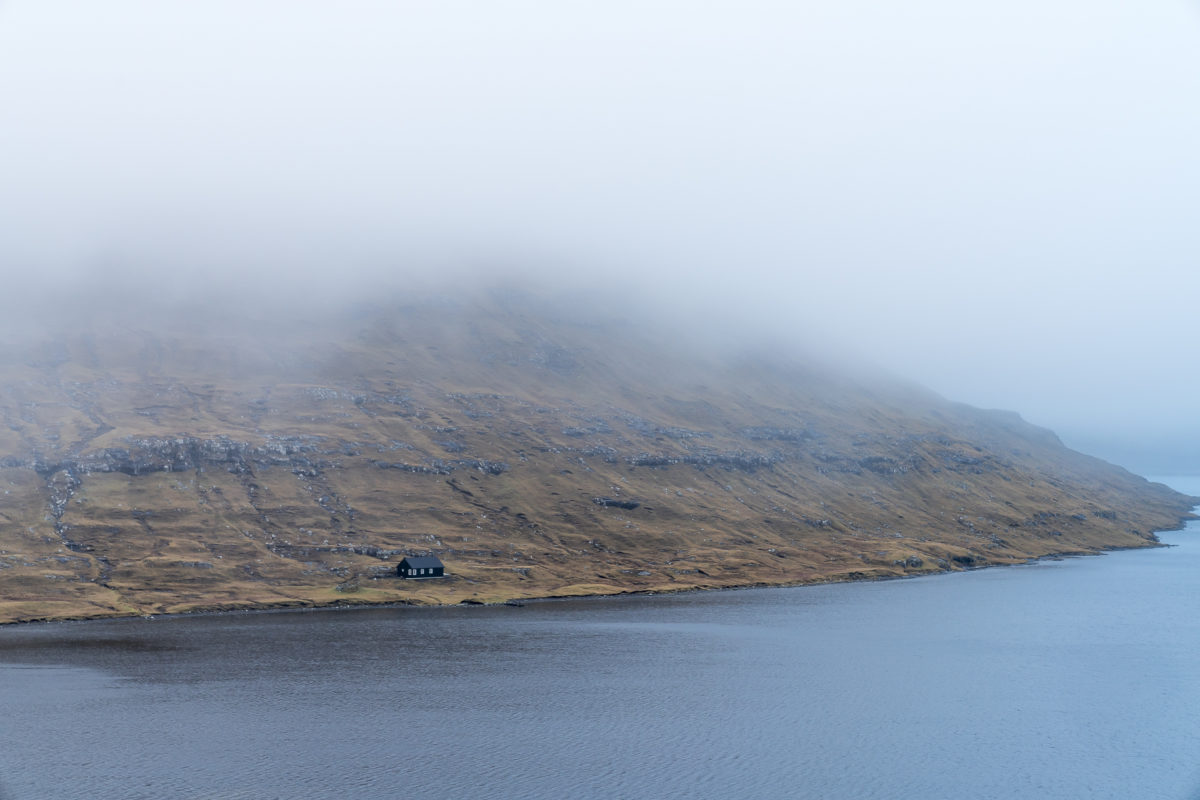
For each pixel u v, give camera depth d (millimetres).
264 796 126500
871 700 180625
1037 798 130750
